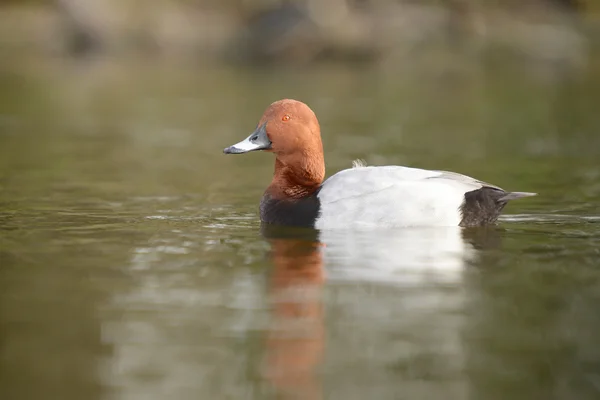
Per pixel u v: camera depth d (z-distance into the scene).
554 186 14.80
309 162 11.52
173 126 23.83
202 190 14.71
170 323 7.62
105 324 7.59
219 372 6.64
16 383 6.48
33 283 8.80
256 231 11.12
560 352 7.01
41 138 21.61
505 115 25.72
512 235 10.78
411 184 11.00
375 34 42.50
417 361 6.83
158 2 47.56
